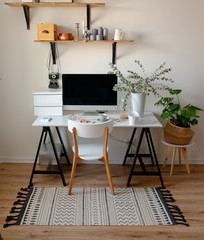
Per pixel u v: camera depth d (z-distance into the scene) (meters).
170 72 3.71
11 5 3.43
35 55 3.69
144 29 3.61
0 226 2.65
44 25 3.41
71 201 3.04
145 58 3.68
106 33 3.49
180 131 3.48
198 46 3.64
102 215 2.82
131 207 2.95
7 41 3.66
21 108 3.84
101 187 3.33
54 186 3.34
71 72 3.72
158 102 3.58
